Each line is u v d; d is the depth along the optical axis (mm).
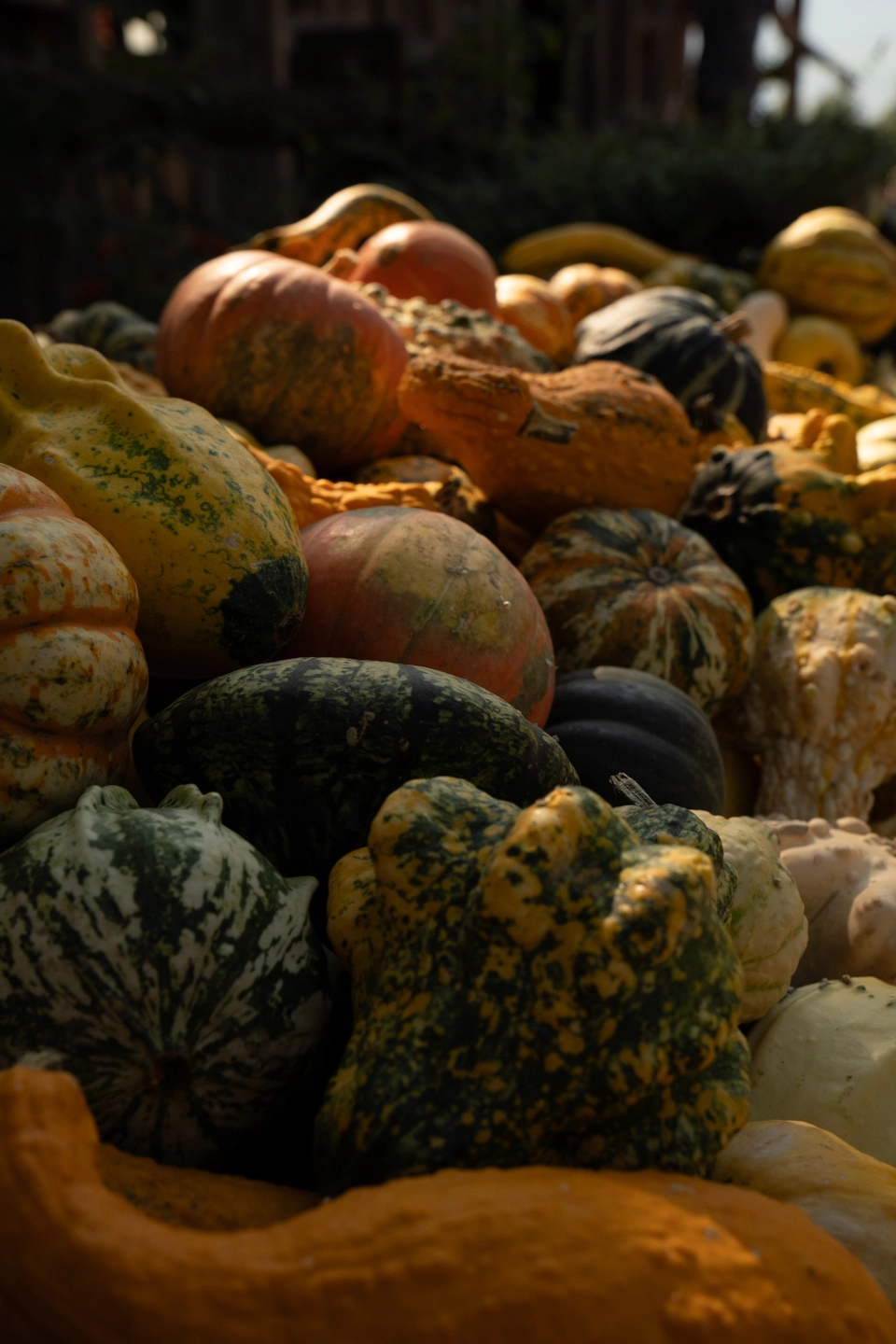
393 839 714
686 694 951
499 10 2996
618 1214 665
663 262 1995
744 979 811
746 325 1238
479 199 2357
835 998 819
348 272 1222
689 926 698
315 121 2508
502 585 850
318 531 868
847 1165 737
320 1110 706
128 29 3219
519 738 772
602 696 900
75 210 2271
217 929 711
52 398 831
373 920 729
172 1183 696
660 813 776
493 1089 688
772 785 984
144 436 817
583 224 2203
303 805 766
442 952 704
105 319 1371
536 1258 653
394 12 3258
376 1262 652
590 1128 697
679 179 2301
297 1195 709
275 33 2670
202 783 773
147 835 719
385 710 758
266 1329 644
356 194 1349
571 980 687
